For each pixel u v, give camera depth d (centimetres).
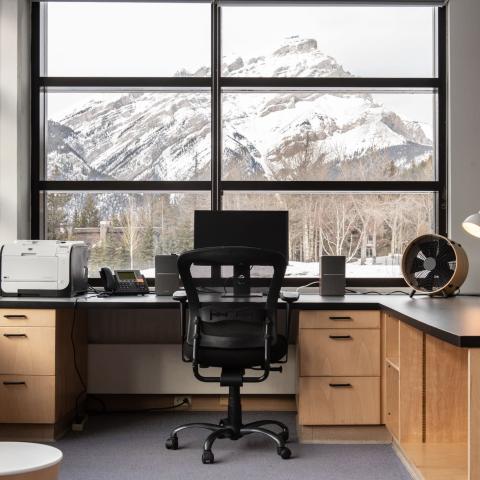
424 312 277
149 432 353
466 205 398
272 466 297
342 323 333
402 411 294
